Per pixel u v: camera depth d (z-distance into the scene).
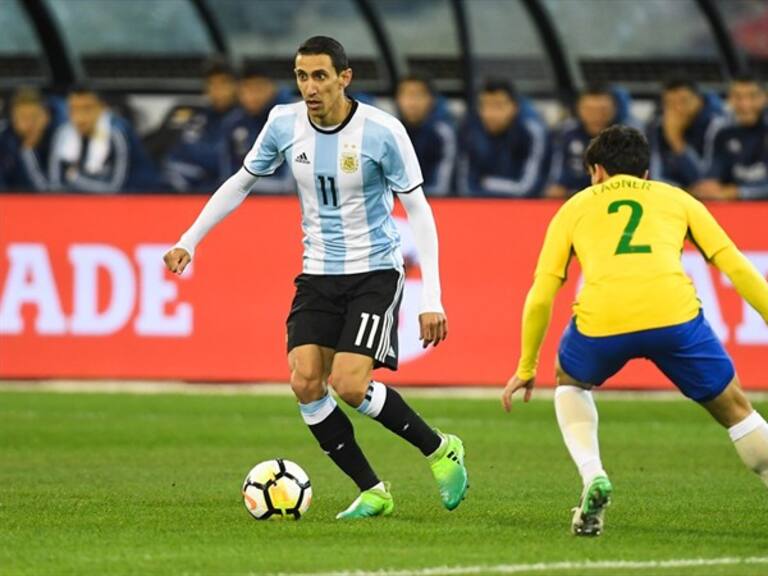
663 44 71.06
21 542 25.53
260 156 28.56
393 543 25.36
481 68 71.38
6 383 56.84
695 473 37.34
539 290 25.70
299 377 27.98
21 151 60.28
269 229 54.34
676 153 58.91
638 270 25.22
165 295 54.53
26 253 54.78
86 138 60.03
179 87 68.19
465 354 54.09
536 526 27.58
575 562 23.42
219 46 64.56
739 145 58.53
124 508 30.11
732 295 53.53
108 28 69.50
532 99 68.00
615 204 25.73
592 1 71.25
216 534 26.41
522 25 71.81
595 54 70.75
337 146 27.67
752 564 23.36
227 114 59.81
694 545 25.30
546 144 58.59
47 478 35.75
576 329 25.62
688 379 25.36
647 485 34.81
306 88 27.17
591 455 25.38
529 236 54.06
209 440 43.91
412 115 58.44
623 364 25.75
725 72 66.06
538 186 58.62
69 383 57.19
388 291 28.00
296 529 27.03
